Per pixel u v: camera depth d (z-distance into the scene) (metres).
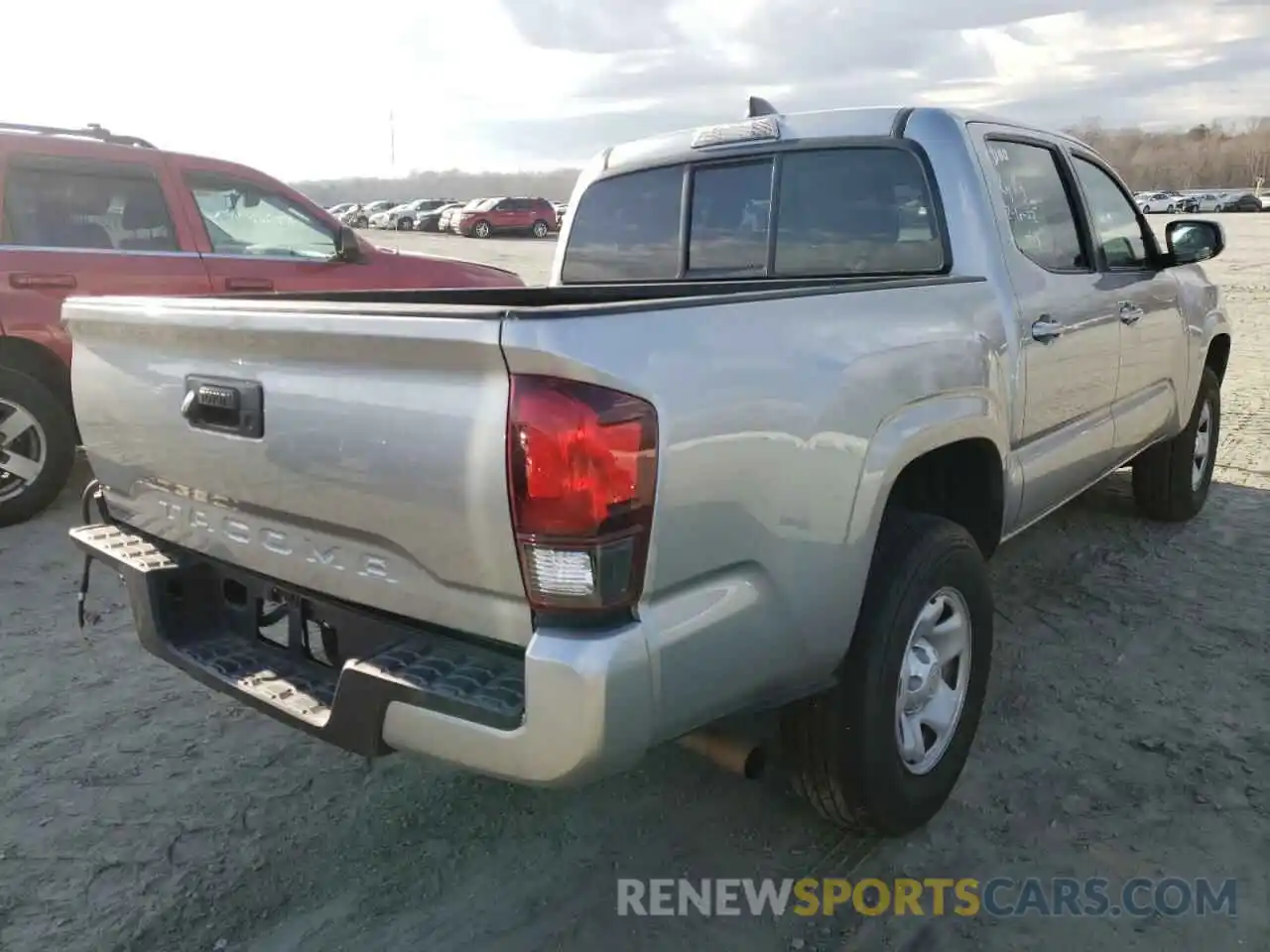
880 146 3.58
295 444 2.30
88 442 3.02
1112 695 3.70
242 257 6.49
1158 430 4.90
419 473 2.08
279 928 2.57
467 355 1.96
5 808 3.06
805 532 2.35
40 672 3.94
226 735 3.50
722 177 4.01
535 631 2.00
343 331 2.12
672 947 2.50
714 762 2.46
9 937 2.53
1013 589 4.70
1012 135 3.74
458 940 2.53
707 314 2.18
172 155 6.29
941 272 3.45
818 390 2.38
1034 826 2.96
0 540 5.42
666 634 2.04
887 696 2.66
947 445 3.09
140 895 2.69
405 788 3.19
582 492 1.91
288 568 2.46
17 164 5.68
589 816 3.04
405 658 2.17
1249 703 3.63
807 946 2.51
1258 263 22.50
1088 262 4.10
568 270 4.57
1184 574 4.86
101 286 5.90
